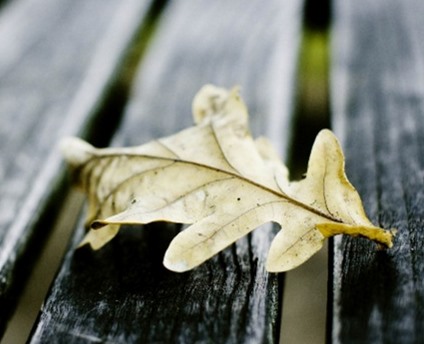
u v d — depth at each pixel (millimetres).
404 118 323
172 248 259
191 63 381
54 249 359
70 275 274
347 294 255
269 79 360
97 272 274
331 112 335
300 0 426
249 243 276
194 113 301
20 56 401
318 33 435
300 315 338
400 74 349
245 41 392
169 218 266
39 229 306
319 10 437
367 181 297
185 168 277
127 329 256
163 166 279
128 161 285
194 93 360
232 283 264
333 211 264
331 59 368
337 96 344
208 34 403
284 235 262
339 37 383
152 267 272
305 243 260
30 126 349
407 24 384
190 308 259
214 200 269
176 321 256
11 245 292
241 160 277
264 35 393
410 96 335
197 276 267
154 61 388
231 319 255
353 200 265
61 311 263
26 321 338
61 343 255
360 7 407
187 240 261
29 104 363
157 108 353
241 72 369
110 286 269
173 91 363
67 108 358
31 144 339
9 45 417
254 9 425
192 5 447
